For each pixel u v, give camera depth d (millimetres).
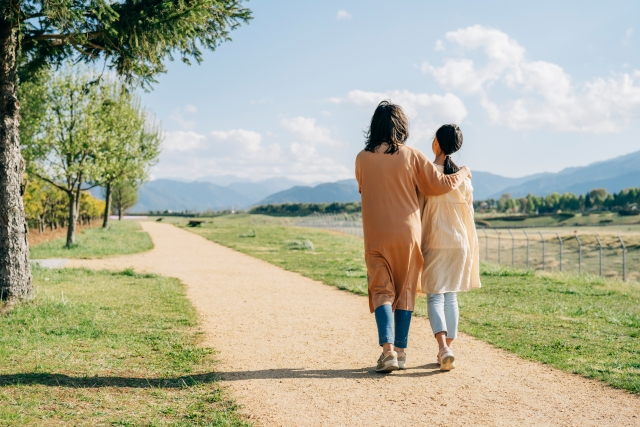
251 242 29938
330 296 10258
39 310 7613
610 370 4645
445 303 4730
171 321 7285
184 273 14617
